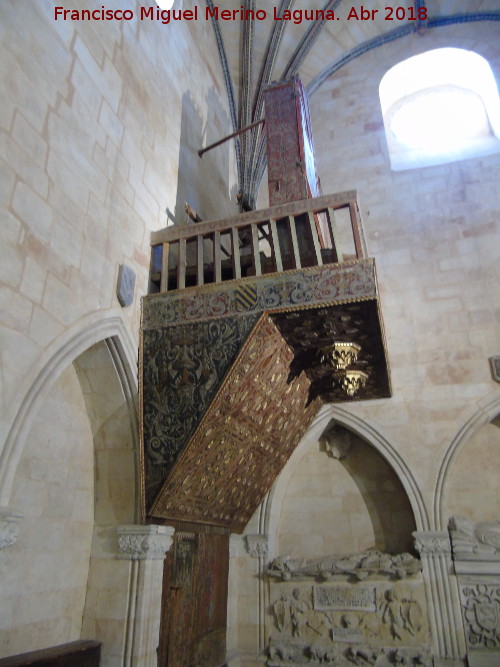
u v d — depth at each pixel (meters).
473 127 12.66
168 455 6.18
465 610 8.17
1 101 4.72
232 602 8.97
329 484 9.90
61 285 5.27
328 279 6.02
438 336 9.91
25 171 4.93
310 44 13.18
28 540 5.34
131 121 7.34
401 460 9.23
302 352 7.10
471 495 9.02
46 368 4.91
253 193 12.73
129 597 5.92
